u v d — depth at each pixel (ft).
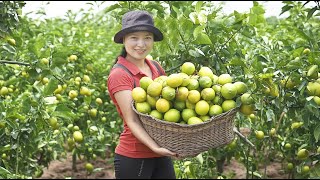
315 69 10.28
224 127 10.09
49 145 15.34
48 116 13.12
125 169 11.54
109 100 19.71
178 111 10.14
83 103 17.66
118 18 15.61
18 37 14.67
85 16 24.48
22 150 13.96
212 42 13.07
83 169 22.39
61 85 15.28
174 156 10.23
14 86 15.30
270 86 10.66
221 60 13.26
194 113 10.10
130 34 10.92
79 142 16.22
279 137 15.24
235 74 13.23
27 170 15.76
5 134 13.33
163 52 13.58
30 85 14.85
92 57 18.80
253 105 10.25
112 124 17.95
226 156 17.13
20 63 13.00
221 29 13.19
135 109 10.43
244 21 13.25
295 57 12.07
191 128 9.70
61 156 20.25
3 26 13.52
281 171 19.11
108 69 20.01
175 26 13.02
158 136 10.21
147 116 9.99
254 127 14.66
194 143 10.03
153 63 12.29
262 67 11.24
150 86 10.07
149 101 10.24
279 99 11.19
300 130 14.20
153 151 10.72
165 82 10.18
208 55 13.21
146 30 10.78
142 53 11.05
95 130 17.02
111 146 19.65
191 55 13.05
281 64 11.44
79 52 17.57
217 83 10.39
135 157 11.45
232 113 10.03
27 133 13.26
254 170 17.54
